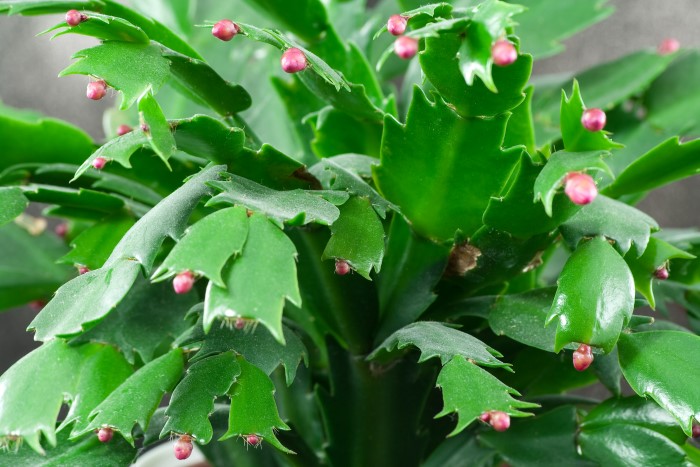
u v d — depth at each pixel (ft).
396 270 2.32
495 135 2.08
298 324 2.38
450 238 2.22
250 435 2.01
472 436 2.39
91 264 2.26
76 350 2.13
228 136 2.05
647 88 2.72
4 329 4.38
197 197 1.99
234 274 1.89
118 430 2.00
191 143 2.05
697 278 2.37
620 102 2.71
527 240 2.15
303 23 2.39
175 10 2.81
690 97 2.68
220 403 2.39
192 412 2.01
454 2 2.41
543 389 2.47
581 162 1.94
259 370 2.06
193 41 2.85
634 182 2.22
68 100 4.54
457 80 2.02
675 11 3.76
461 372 1.97
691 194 3.79
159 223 1.95
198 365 2.06
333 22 2.74
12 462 2.13
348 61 2.42
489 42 1.90
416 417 2.34
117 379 2.14
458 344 2.03
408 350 2.29
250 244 1.91
